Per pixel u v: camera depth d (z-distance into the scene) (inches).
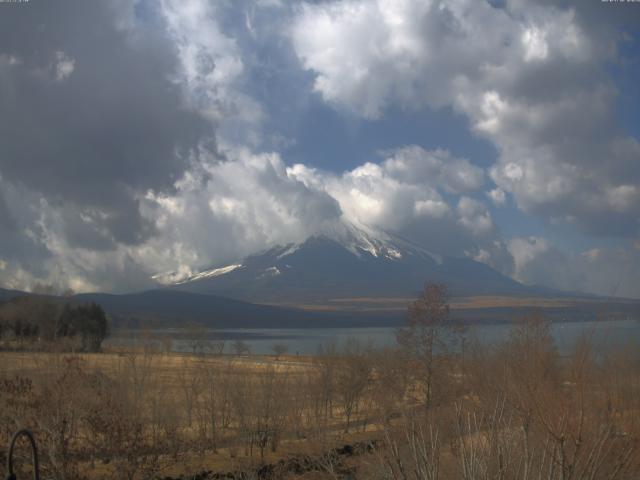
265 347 6776.6
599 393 472.7
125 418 1056.2
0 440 940.6
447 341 1596.9
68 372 1035.3
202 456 1306.6
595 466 437.1
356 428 1485.0
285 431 1496.1
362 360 1817.2
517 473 464.4
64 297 3280.0
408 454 549.6
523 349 583.5
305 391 1690.5
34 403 944.9
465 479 466.6
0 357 1306.6
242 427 1417.3
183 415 1546.5
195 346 3213.6
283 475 1145.4
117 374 1280.8
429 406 799.1
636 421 466.6
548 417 448.5
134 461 1018.1
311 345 6840.6
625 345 485.1
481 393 619.5
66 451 933.2
